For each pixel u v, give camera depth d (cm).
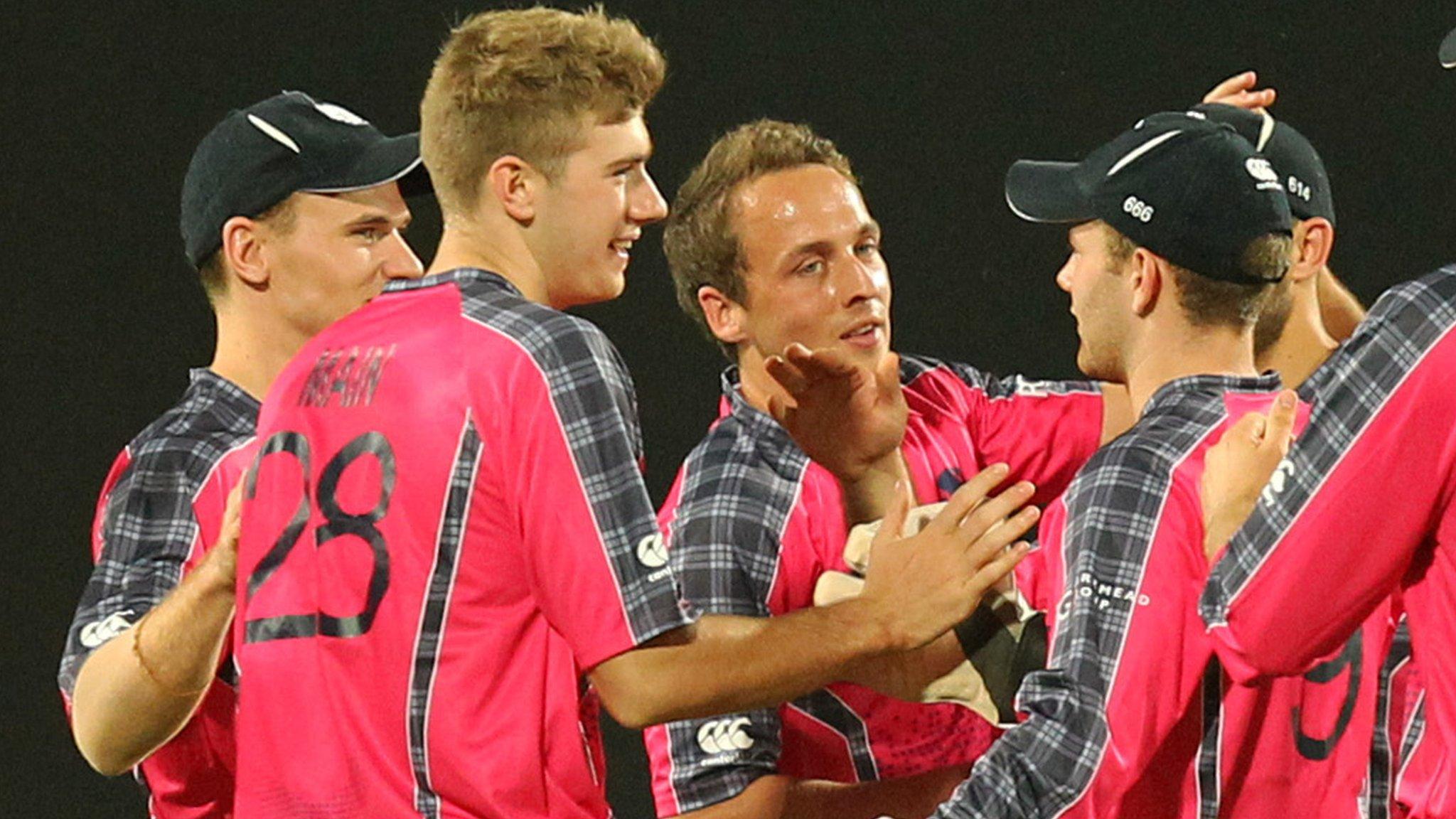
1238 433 745
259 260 963
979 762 748
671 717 691
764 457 890
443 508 690
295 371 748
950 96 1850
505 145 726
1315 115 1830
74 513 1847
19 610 1838
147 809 1800
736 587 864
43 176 1834
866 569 809
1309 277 946
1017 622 858
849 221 895
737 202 903
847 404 861
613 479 684
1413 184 1820
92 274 1844
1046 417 986
